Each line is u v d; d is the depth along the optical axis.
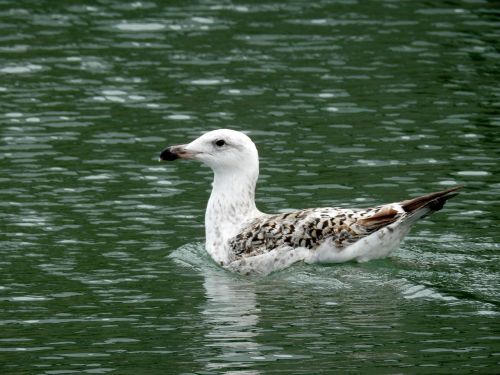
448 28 24.19
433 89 21.52
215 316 13.48
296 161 18.73
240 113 20.56
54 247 15.74
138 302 13.98
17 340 12.82
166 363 12.15
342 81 21.92
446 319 13.20
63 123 20.16
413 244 15.71
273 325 13.16
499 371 11.78
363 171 18.31
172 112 20.61
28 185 17.81
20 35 23.94
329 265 14.95
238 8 25.56
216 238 15.60
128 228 16.47
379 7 25.48
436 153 18.92
